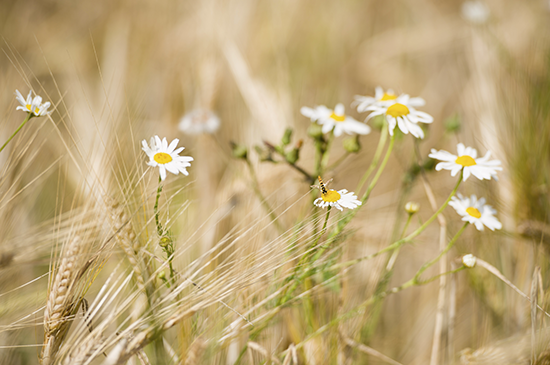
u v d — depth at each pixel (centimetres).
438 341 102
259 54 142
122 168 96
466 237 109
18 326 92
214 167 114
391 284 115
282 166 107
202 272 97
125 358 88
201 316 93
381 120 103
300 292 98
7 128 103
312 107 130
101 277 101
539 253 104
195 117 111
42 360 89
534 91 111
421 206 113
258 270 91
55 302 89
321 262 94
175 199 103
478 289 107
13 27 151
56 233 91
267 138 110
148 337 89
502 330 106
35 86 120
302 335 102
